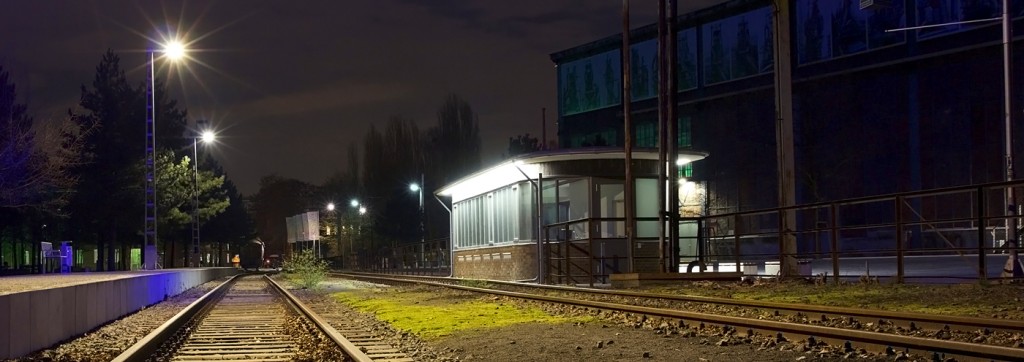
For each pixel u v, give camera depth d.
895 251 22.23
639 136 78.19
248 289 47.03
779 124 28.48
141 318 24.44
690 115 75.44
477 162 95.69
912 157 61.69
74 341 17.67
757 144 70.12
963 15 58.56
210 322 22.22
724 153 72.62
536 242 37.06
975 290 18.95
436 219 94.75
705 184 73.81
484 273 44.56
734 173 71.75
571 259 35.84
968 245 53.97
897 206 22.12
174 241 105.62
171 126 86.94
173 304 31.83
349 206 107.31
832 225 24.47
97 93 75.50
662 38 31.33
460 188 50.69
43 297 16.11
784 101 28.52
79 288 19.20
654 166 36.22
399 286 42.34
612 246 35.50
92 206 72.69
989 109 57.62
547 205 37.38
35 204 57.28
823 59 66.69
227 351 15.12
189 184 87.19
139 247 93.31
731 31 71.81
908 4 61.38
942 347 10.32
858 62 64.50
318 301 32.97
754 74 70.12
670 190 31.28
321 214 130.00
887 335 11.23
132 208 74.44
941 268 37.25
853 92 65.25
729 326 14.59
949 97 59.72
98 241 77.00
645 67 77.31
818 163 67.19
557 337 15.22
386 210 94.75
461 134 95.31
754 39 70.12
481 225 45.66
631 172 31.88
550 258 34.44
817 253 25.80
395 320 21.41
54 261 66.31
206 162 107.62
